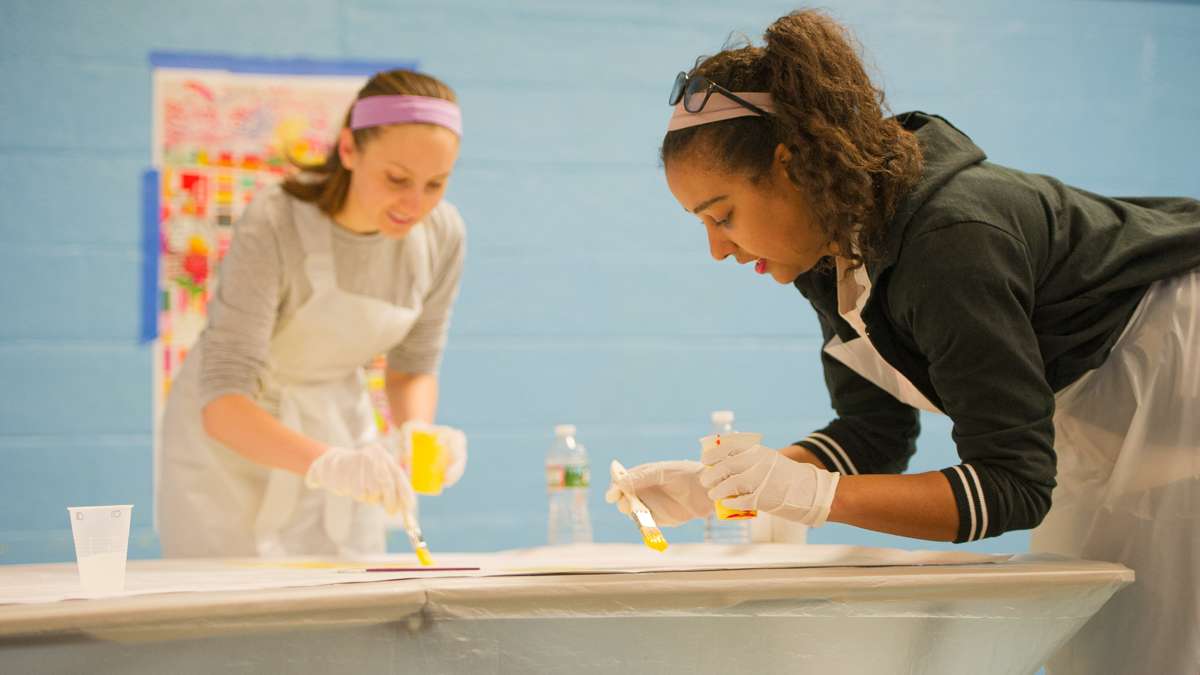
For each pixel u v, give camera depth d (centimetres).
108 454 320
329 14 333
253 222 213
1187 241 142
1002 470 126
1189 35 379
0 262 316
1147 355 142
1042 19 372
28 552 315
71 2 321
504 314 342
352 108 212
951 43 367
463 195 341
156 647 100
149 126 324
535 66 346
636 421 347
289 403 228
